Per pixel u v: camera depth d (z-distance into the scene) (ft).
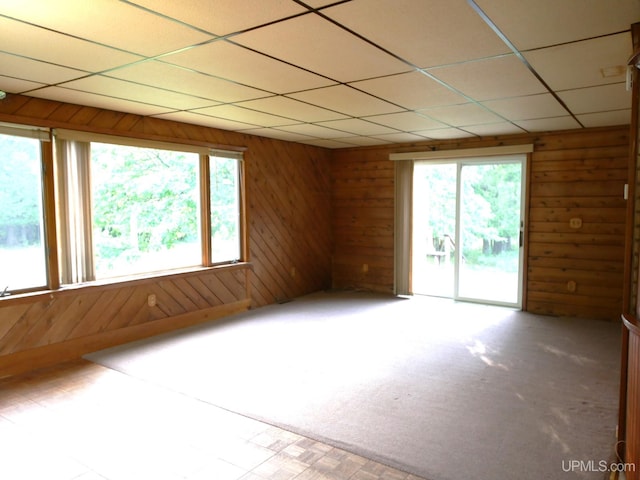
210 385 11.02
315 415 9.46
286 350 13.61
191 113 14.14
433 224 22.22
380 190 22.13
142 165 15.29
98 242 14.21
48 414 9.52
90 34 7.47
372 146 22.20
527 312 18.40
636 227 7.10
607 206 16.79
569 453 8.00
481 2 6.28
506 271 19.30
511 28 7.24
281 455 7.95
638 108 7.02
